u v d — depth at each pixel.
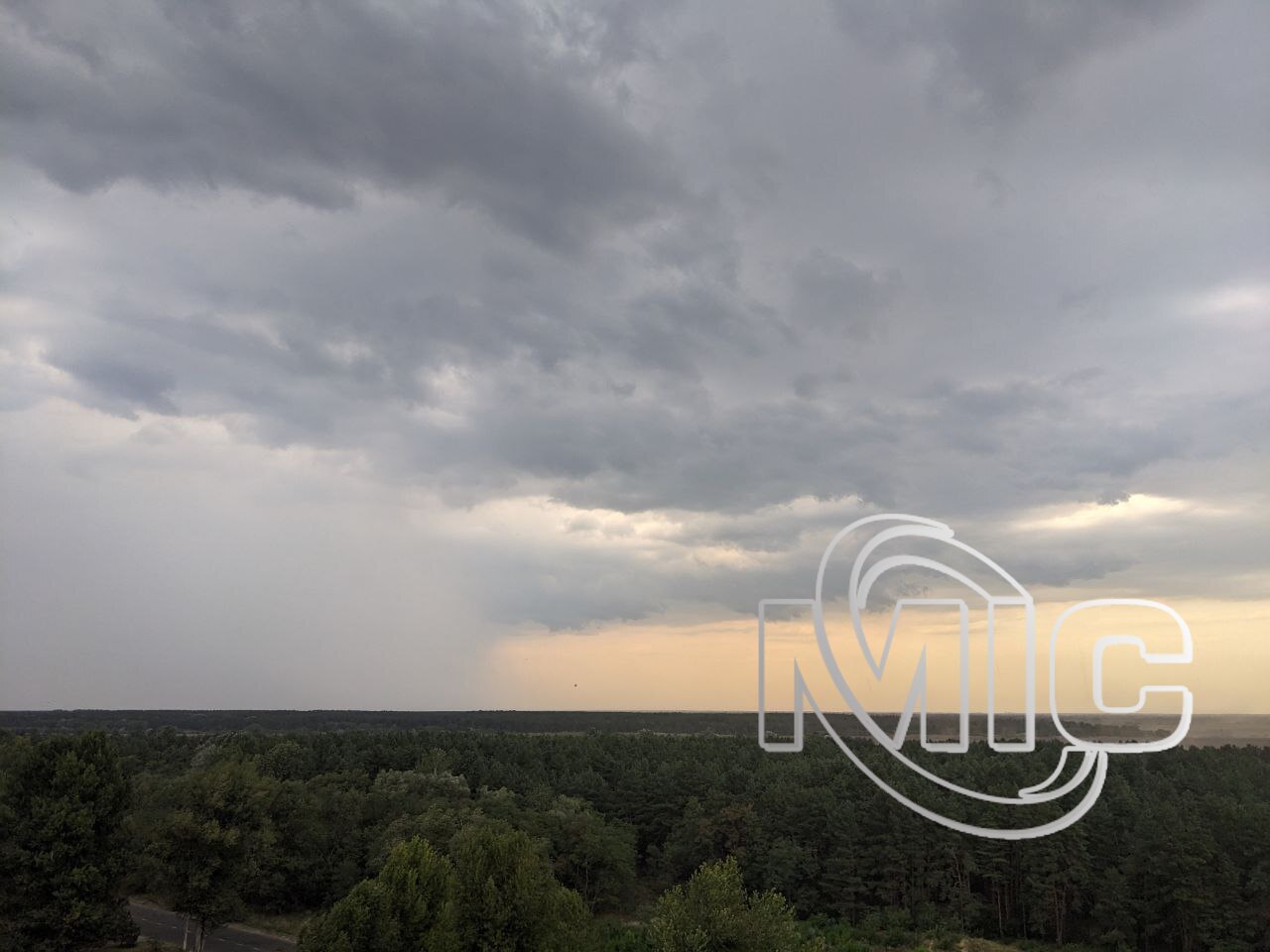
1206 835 88.88
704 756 155.75
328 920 51.16
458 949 53.22
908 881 101.06
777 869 102.12
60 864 66.19
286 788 102.69
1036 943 93.31
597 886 106.56
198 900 75.12
